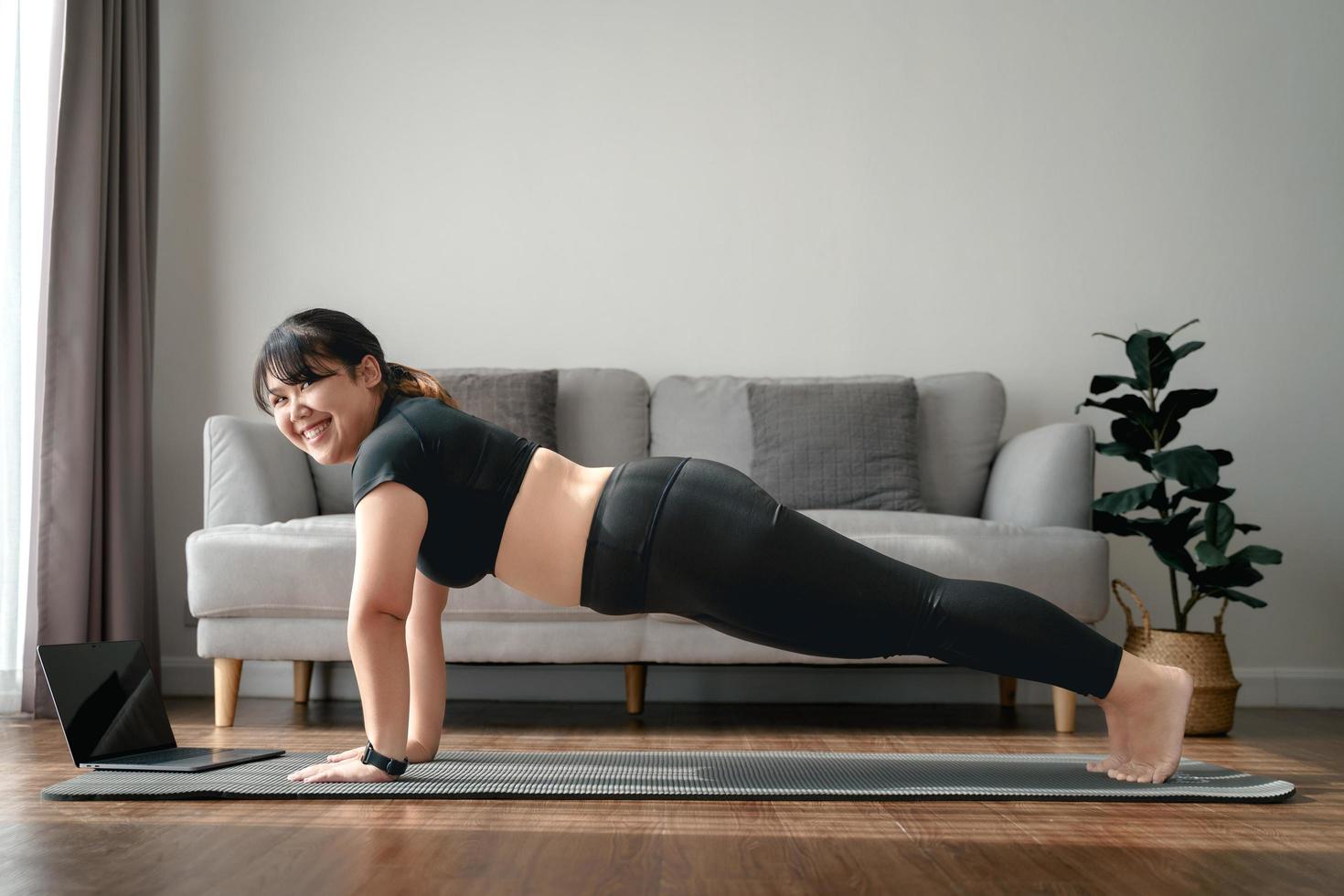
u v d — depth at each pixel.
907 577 1.72
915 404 3.32
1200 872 1.28
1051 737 2.58
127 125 3.25
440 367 3.62
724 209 3.65
